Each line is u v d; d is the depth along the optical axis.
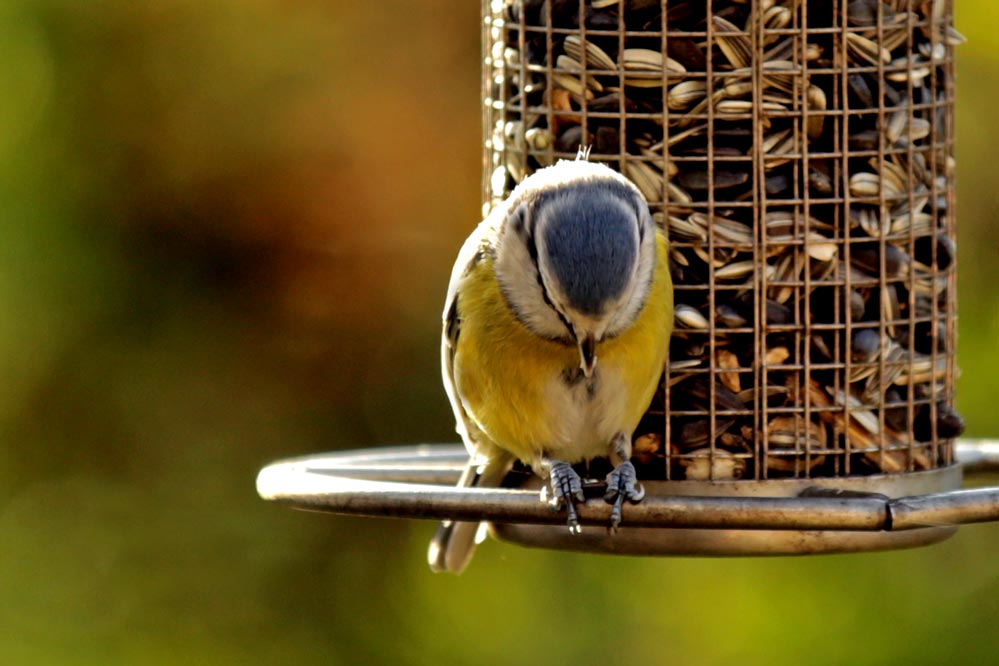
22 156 14.70
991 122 14.41
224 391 15.03
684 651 13.76
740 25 9.57
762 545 9.26
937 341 10.01
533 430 9.39
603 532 9.52
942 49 10.09
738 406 9.68
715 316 9.66
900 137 9.79
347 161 15.12
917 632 13.27
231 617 14.80
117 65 14.88
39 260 14.69
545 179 9.31
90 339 14.81
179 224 14.98
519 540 9.95
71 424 14.85
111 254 14.83
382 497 8.34
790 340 9.67
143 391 14.91
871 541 9.27
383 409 15.10
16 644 14.54
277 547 14.91
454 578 14.61
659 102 9.68
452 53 15.13
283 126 15.05
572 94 9.80
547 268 8.84
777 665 13.46
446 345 9.91
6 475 14.77
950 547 13.48
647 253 9.08
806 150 9.60
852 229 9.72
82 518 14.86
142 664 14.59
